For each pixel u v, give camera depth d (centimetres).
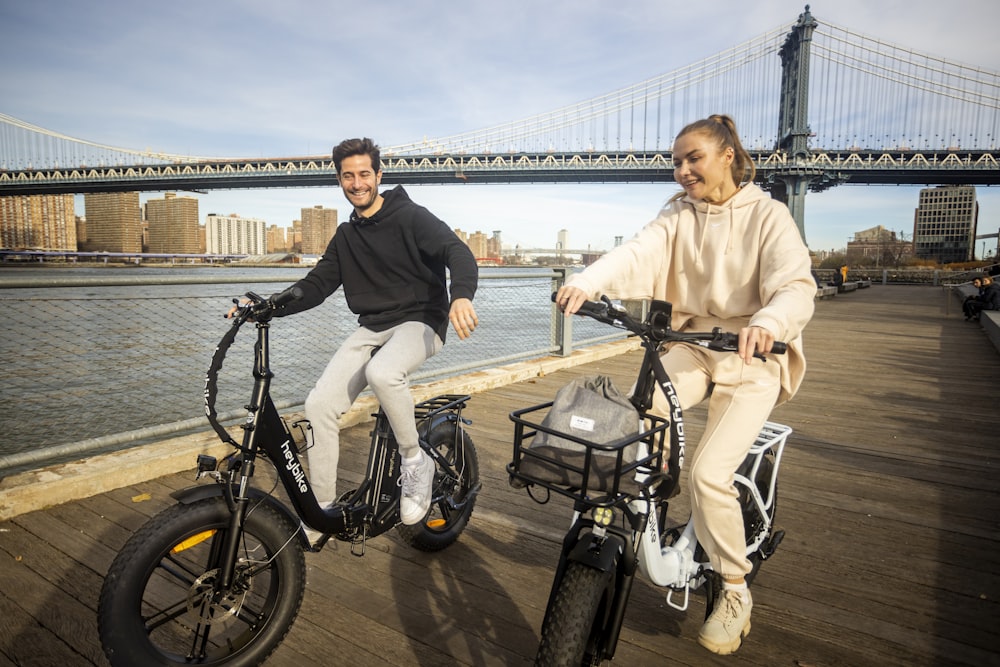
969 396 523
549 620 127
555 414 138
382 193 211
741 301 166
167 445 321
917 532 263
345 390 200
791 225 158
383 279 207
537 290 604
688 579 171
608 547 135
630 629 194
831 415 456
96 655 178
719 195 168
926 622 198
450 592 214
